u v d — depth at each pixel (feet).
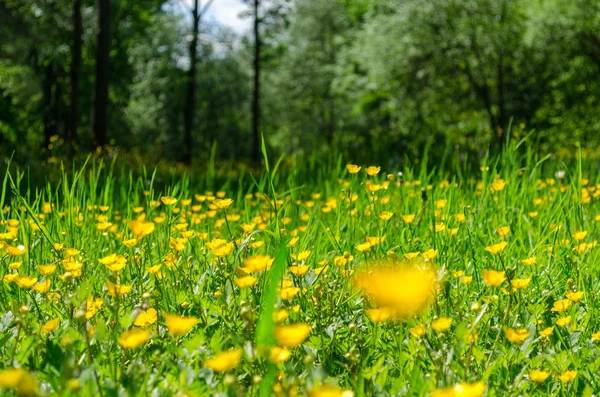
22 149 39.17
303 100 156.46
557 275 9.15
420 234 11.14
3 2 80.64
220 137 153.89
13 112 97.60
